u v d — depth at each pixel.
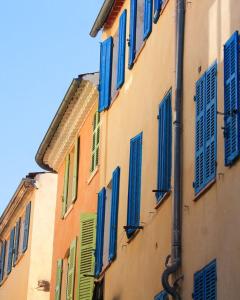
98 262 21.98
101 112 23.92
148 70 19.88
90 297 23.53
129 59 21.47
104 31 24.34
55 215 29.86
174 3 18.22
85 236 24.19
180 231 16.23
